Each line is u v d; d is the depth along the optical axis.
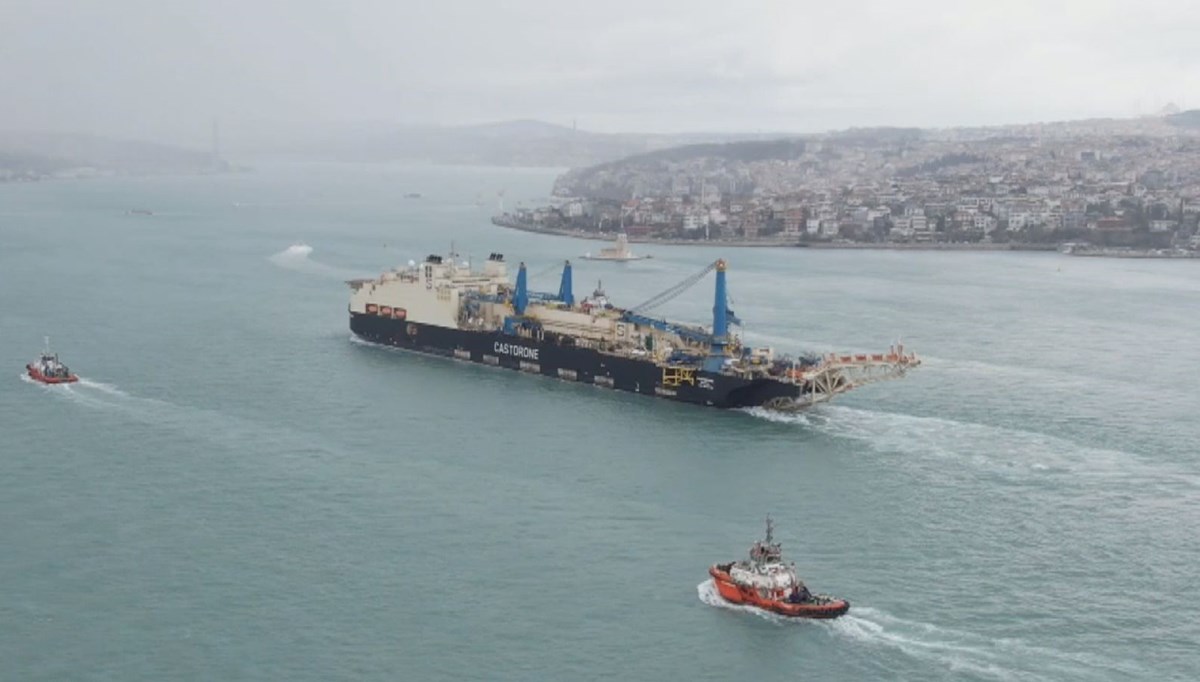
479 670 107.25
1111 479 164.25
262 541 136.00
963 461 172.38
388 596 121.62
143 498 150.12
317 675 106.06
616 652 110.81
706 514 147.62
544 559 131.88
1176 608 120.75
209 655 109.25
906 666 108.31
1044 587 125.75
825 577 127.81
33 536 136.62
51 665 107.31
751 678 106.25
